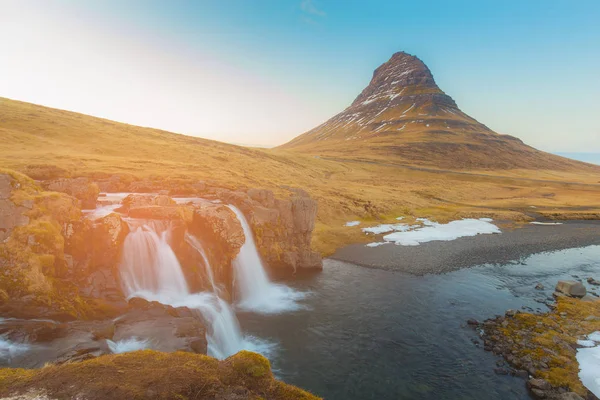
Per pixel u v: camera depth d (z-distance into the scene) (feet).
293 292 114.21
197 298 85.20
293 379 68.85
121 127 359.25
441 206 306.55
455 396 64.54
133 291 78.59
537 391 63.98
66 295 63.41
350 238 186.29
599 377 67.77
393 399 63.82
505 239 197.06
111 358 42.78
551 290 119.34
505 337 84.69
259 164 348.38
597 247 185.26
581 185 484.33
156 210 94.43
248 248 118.21
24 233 64.75
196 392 37.29
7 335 49.11
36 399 34.06
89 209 103.45
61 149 236.02
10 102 333.21
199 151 325.21
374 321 94.27
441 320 95.20
